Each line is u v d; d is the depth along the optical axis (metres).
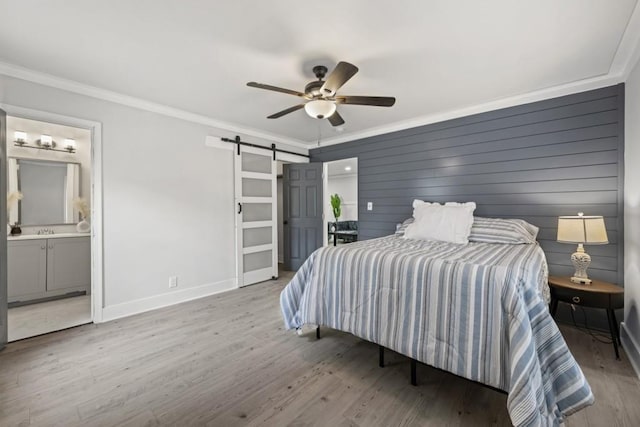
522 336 1.26
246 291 3.82
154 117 3.15
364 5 1.62
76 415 1.49
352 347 2.25
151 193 3.13
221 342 2.33
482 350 1.42
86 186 4.13
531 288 1.39
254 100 3.03
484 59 2.21
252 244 4.21
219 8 1.64
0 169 2.18
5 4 1.58
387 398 1.63
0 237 2.18
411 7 1.63
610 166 2.47
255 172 4.23
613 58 2.19
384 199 4.05
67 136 3.99
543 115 2.80
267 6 1.62
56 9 1.63
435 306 1.60
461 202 3.33
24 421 1.45
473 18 1.73
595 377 1.80
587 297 2.13
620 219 2.42
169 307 3.18
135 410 1.53
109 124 2.82
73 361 2.04
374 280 1.90
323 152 4.83
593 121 2.55
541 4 1.61
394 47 2.04
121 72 2.41
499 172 3.07
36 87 2.40
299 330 2.44
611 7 1.63
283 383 1.78
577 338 2.35
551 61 2.23
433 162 3.56
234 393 1.68
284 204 5.08
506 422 1.43
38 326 2.65
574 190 2.65
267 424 1.43
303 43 1.99
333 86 2.02
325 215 4.91
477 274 1.48
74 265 3.71
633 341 2.02
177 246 3.35
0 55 2.13
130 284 2.96
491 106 3.09
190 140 3.47
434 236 2.79
